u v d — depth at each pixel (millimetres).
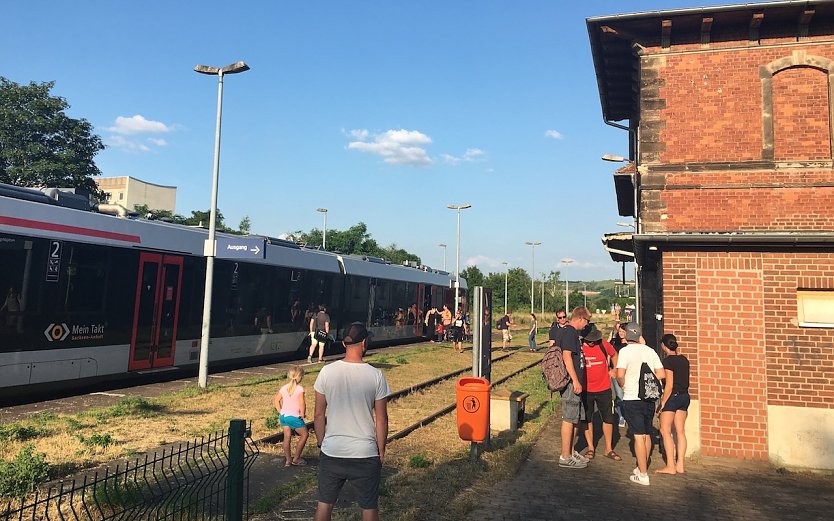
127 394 11656
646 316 12156
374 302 23297
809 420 8039
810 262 8273
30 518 4758
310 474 6793
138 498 4863
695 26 9930
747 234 8281
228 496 4363
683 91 9961
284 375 14844
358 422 4195
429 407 11688
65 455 6922
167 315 13023
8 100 36406
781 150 9516
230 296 15188
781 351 8242
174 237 13344
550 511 5754
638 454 6918
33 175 35406
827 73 9484
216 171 13406
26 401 10562
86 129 38875
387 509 5609
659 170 9883
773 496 6609
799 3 9141
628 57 11383
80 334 10844
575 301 78438
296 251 18234
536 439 9109
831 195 9266
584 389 7781
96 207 12133
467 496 6105
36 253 10094
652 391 6898
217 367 15938
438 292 30641
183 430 8594
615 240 12656
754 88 9688
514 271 76250
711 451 8273
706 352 8445
